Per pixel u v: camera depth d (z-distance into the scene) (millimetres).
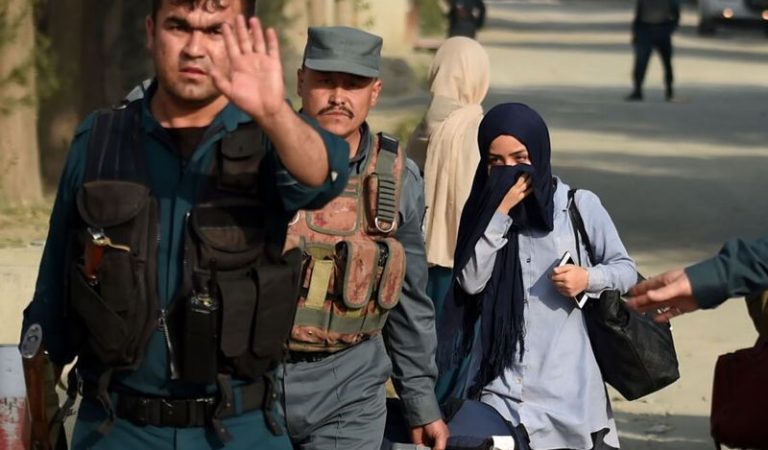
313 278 11211
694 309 9180
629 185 42938
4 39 28188
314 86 12133
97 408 9133
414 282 11812
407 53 78750
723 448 18672
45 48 29781
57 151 33031
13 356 9734
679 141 54250
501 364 13305
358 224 11422
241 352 8719
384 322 11547
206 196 8789
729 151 51750
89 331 8758
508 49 102188
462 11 71188
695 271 9086
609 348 13312
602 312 13211
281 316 8812
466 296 13609
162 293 8789
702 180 44219
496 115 13492
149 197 8797
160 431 8969
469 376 13500
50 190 32500
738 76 85188
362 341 11508
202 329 8672
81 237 8805
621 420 19953
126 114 9102
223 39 8680
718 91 76062
